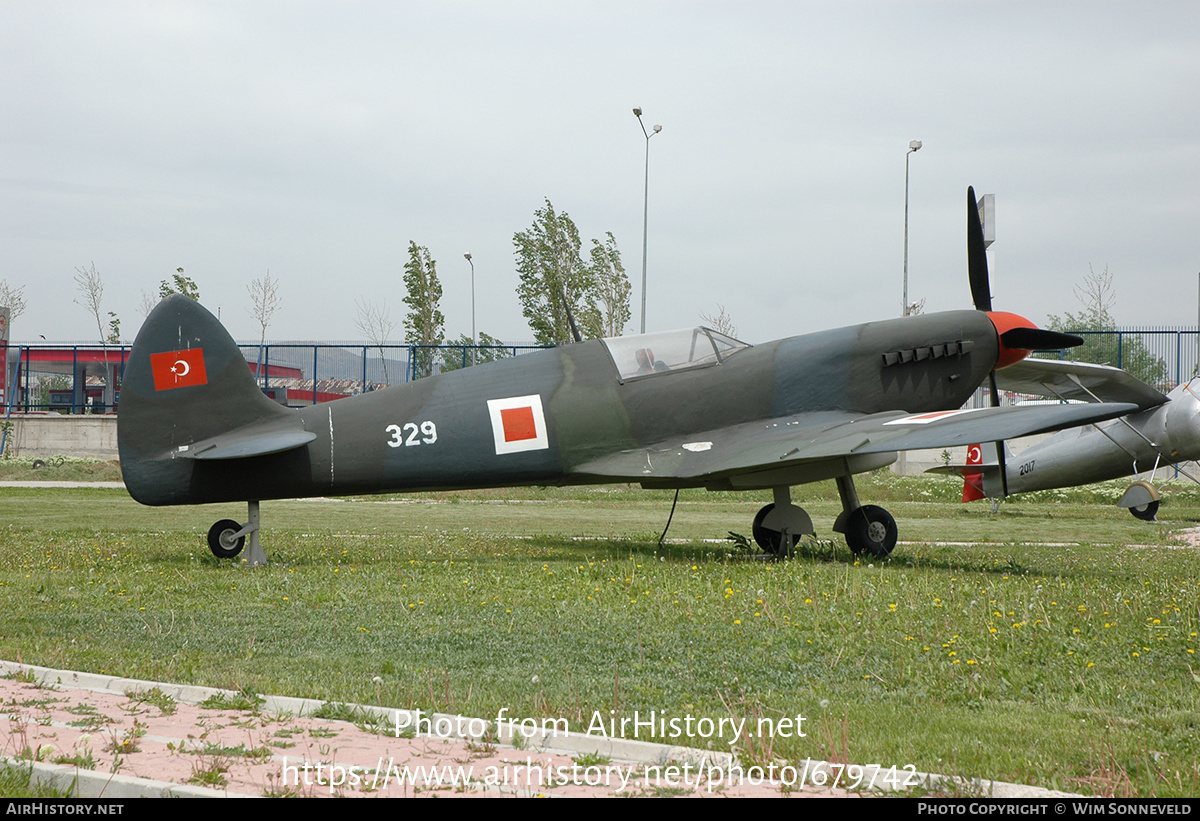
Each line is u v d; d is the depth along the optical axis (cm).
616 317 5141
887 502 2812
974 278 1412
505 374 1242
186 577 998
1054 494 2883
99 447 3966
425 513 2253
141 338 1147
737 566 1101
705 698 514
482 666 592
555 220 5116
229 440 1155
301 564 1166
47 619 738
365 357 3822
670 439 1255
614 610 787
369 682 540
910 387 1302
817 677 566
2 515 2028
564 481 1267
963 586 917
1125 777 377
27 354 4172
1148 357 3538
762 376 1281
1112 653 626
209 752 404
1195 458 2134
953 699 517
